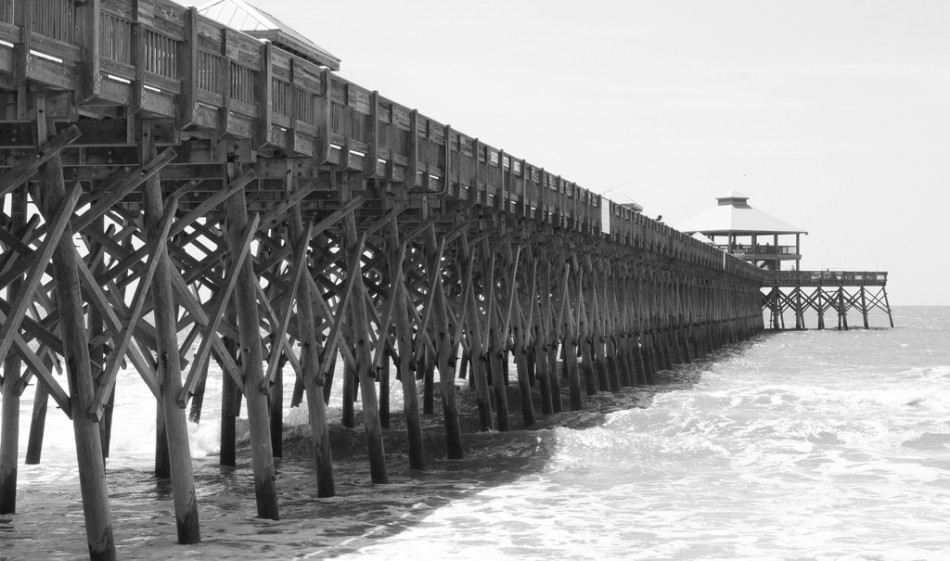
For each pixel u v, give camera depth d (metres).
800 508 15.41
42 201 9.62
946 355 59.56
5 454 14.15
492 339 22.62
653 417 24.84
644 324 38.41
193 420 23.16
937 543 13.36
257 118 11.98
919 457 20.11
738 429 23.20
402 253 16.83
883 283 96.62
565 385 35.78
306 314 14.41
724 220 93.38
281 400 19.64
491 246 24.75
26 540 12.63
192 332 13.84
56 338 9.90
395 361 17.83
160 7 10.14
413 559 12.01
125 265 11.97
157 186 11.02
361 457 19.75
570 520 14.33
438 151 17.77
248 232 12.26
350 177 14.97
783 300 96.31
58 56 8.91
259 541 12.51
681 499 15.95
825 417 26.30
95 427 9.95
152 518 13.82
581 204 28.47
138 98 9.86
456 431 19.20
